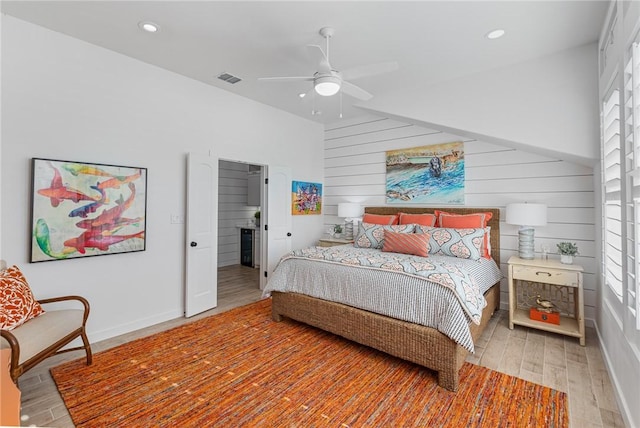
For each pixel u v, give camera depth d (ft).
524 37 9.27
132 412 6.54
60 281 9.21
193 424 6.22
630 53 6.06
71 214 9.29
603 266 8.63
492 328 10.91
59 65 9.12
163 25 8.73
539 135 10.55
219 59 10.77
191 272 12.21
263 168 15.94
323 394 7.19
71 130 9.36
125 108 10.53
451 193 14.06
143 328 11.00
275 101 15.03
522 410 6.62
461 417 6.42
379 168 16.60
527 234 11.31
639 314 5.38
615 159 7.43
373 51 10.11
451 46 9.79
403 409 6.67
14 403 2.64
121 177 10.39
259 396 7.11
